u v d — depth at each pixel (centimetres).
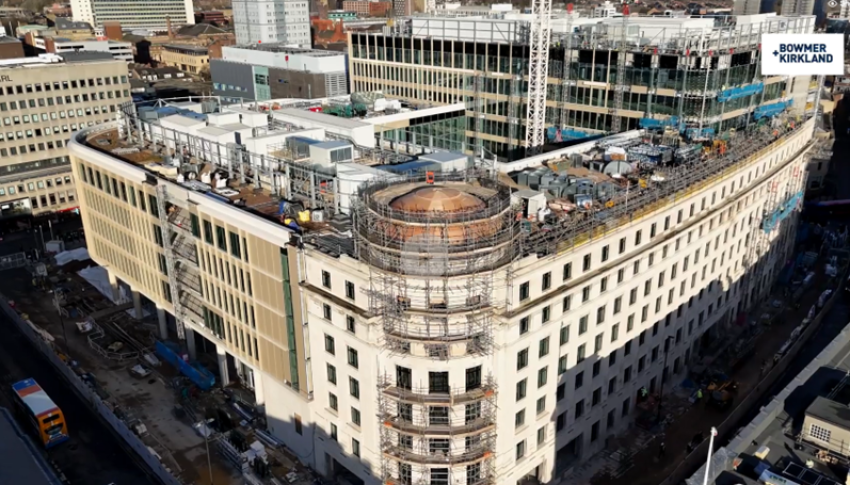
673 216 8306
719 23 13712
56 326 11056
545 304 6544
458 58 14288
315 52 18538
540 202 7319
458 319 5950
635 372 8481
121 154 10225
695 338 9744
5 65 16188
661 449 7994
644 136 10825
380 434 6456
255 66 18888
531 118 12750
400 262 5844
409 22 15975
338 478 7538
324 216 7450
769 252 11756
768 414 5059
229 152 9000
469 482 6412
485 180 7388
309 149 8494
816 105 14050
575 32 13350
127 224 9912
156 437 8288
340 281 6544
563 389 7300
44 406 8300
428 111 13438
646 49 11531
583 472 7762
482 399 6147
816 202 16338
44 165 15925
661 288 8525
